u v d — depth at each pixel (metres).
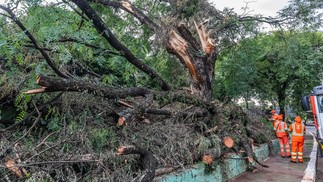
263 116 15.69
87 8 4.93
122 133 4.63
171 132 5.32
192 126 6.38
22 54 4.27
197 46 8.64
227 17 9.94
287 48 12.43
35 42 3.98
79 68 5.60
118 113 4.61
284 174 6.98
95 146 4.29
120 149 3.82
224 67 13.14
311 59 17.09
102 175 3.67
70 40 4.50
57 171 3.46
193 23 9.04
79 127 4.38
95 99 4.79
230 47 11.80
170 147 4.96
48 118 4.77
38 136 4.39
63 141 3.77
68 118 4.59
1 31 4.23
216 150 5.81
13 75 4.29
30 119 4.62
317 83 18.53
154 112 5.55
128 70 6.23
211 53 8.78
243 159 7.22
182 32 8.48
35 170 3.35
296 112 21.98
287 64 13.93
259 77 19.56
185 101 6.21
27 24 4.07
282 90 20.91
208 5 9.48
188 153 5.17
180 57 8.26
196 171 5.10
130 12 7.88
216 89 13.25
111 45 5.61
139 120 5.55
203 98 7.64
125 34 7.35
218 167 5.91
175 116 6.06
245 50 12.37
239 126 7.66
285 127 10.05
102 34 5.38
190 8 8.28
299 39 13.64
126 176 3.81
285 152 10.12
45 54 4.14
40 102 4.71
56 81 3.75
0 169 3.26
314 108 9.91
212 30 9.62
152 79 6.62
